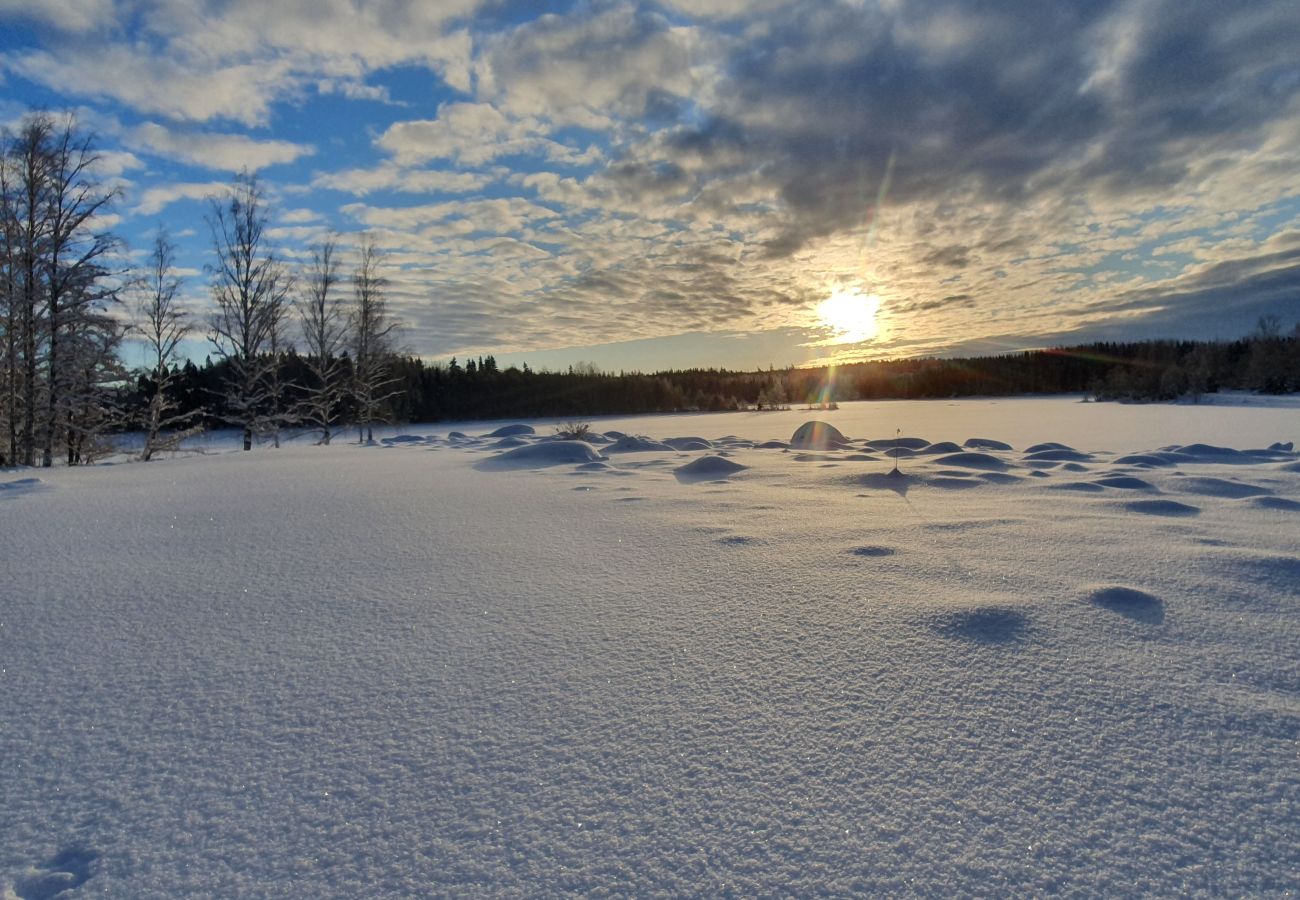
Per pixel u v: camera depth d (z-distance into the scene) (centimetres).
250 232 2116
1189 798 201
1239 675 287
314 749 237
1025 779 211
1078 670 293
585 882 170
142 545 568
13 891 168
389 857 181
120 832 192
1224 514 666
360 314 2764
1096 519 652
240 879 173
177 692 283
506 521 675
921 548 529
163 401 1978
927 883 168
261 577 465
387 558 518
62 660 318
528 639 341
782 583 434
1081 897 163
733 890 167
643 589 427
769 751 230
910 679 286
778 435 2834
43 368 1589
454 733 246
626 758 227
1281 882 167
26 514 727
